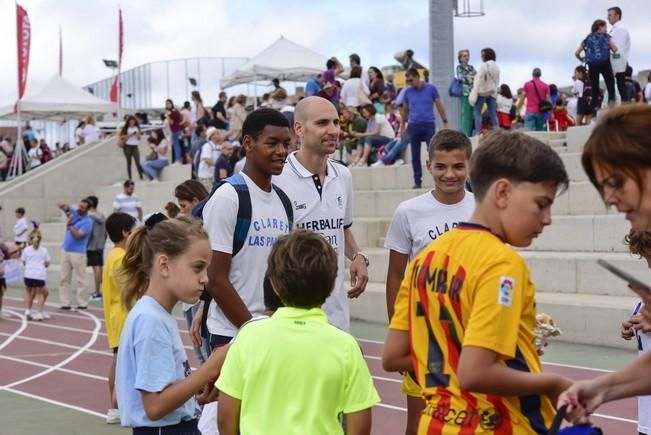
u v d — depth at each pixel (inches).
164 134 1289.4
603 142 130.6
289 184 261.1
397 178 848.9
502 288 144.3
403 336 163.5
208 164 989.2
